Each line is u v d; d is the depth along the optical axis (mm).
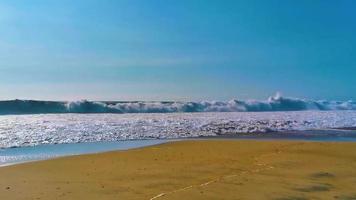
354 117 65938
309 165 17891
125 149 25156
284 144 26219
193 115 71812
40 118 58875
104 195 12594
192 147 25141
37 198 12234
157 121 52469
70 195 12586
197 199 12141
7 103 78500
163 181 14602
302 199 12359
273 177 15195
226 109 96250
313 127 46281
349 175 15820
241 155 21234
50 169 17219
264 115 72625
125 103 88000
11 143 28594
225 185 13812
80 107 82688
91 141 30781
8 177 15445
